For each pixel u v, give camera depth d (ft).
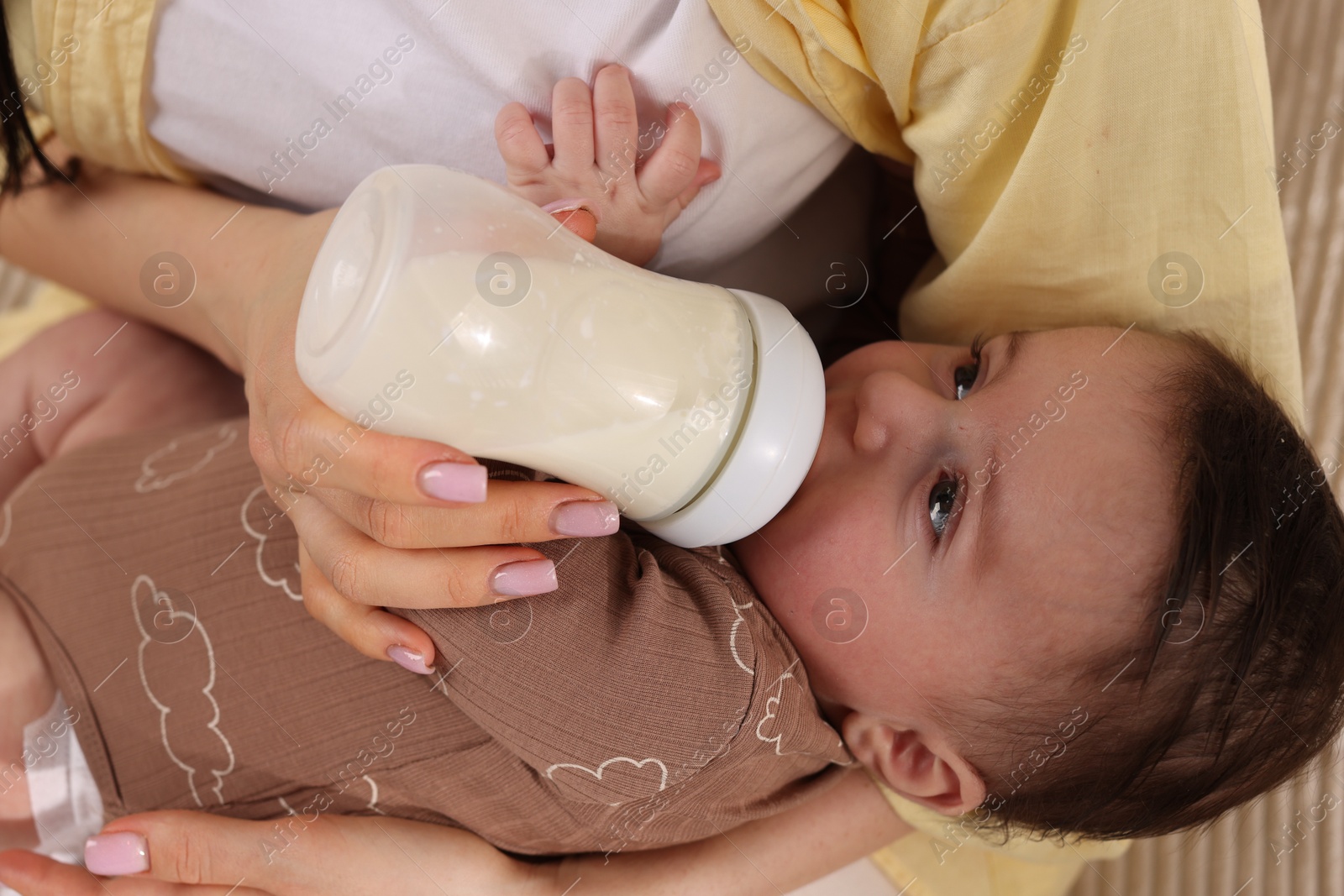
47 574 2.77
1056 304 2.57
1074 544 2.26
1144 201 2.24
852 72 2.20
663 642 2.20
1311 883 3.27
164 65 2.44
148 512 2.77
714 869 2.76
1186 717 2.36
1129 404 2.31
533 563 2.01
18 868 2.45
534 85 2.25
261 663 2.52
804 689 2.45
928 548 2.33
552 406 1.81
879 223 3.17
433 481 1.76
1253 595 2.31
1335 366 3.61
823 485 2.40
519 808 2.52
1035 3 1.99
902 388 2.37
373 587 2.04
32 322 3.87
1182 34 2.00
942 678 2.41
